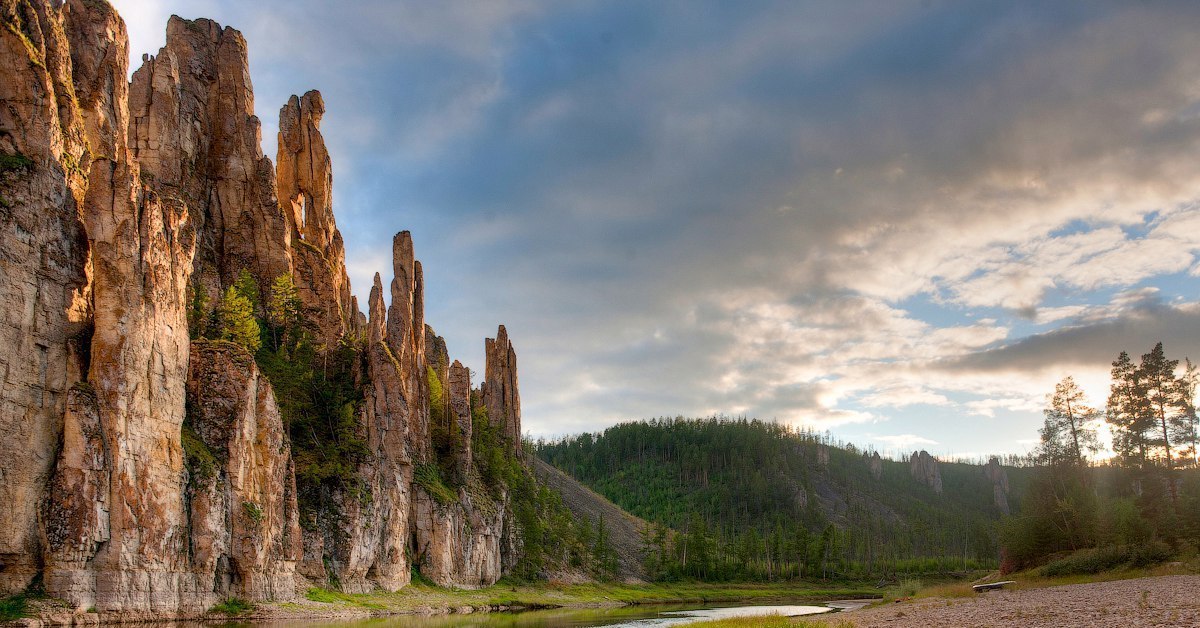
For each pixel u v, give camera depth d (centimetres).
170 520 7500
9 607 6172
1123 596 6084
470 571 14162
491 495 16288
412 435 13888
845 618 7194
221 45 13175
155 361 7562
